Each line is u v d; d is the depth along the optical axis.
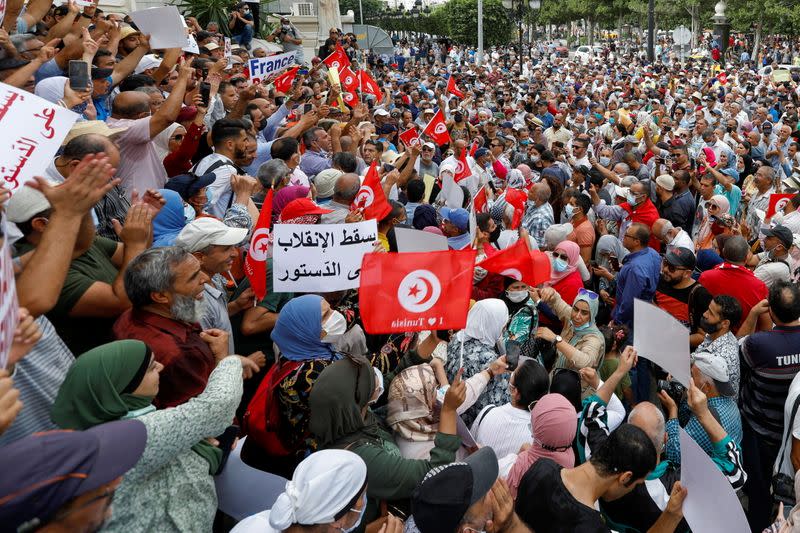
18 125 3.18
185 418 2.71
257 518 2.93
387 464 3.30
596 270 7.72
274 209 5.81
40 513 1.87
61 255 2.65
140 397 2.67
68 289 3.39
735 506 3.15
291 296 4.86
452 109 18.45
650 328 4.29
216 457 3.05
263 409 3.62
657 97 25.34
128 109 5.43
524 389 4.06
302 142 8.76
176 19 7.07
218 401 2.83
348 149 9.09
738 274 6.25
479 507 2.79
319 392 3.33
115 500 2.58
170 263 3.25
